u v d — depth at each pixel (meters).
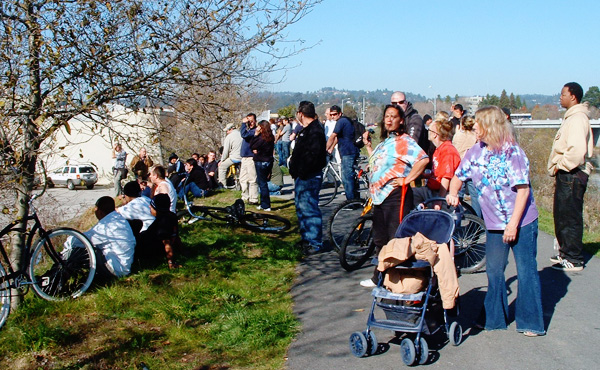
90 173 20.92
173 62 5.91
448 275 4.62
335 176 12.74
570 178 6.85
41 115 5.50
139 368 4.69
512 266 7.16
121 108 6.25
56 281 6.11
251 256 8.24
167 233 7.30
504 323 5.14
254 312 5.82
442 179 6.85
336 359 4.70
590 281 6.49
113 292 6.21
